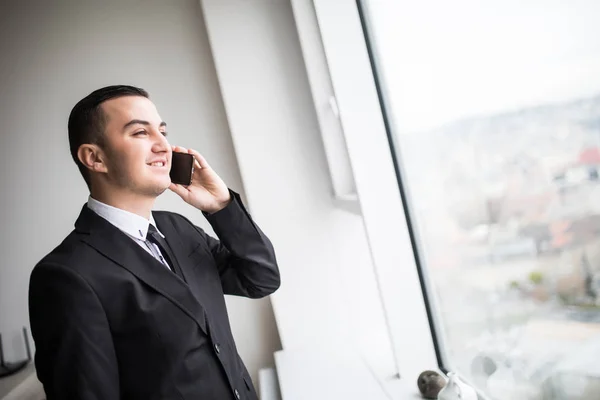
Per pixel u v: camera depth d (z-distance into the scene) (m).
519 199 1.32
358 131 2.22
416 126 1.98
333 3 2.24
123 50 2.97
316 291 2.76
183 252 1.57
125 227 1.41
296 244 2.76
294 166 2.77
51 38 2.96
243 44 2.75
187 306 1.38
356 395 2.06
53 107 2.96
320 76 2.57
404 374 2.20
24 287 2.96
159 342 1.33
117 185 1.40
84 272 1.29
